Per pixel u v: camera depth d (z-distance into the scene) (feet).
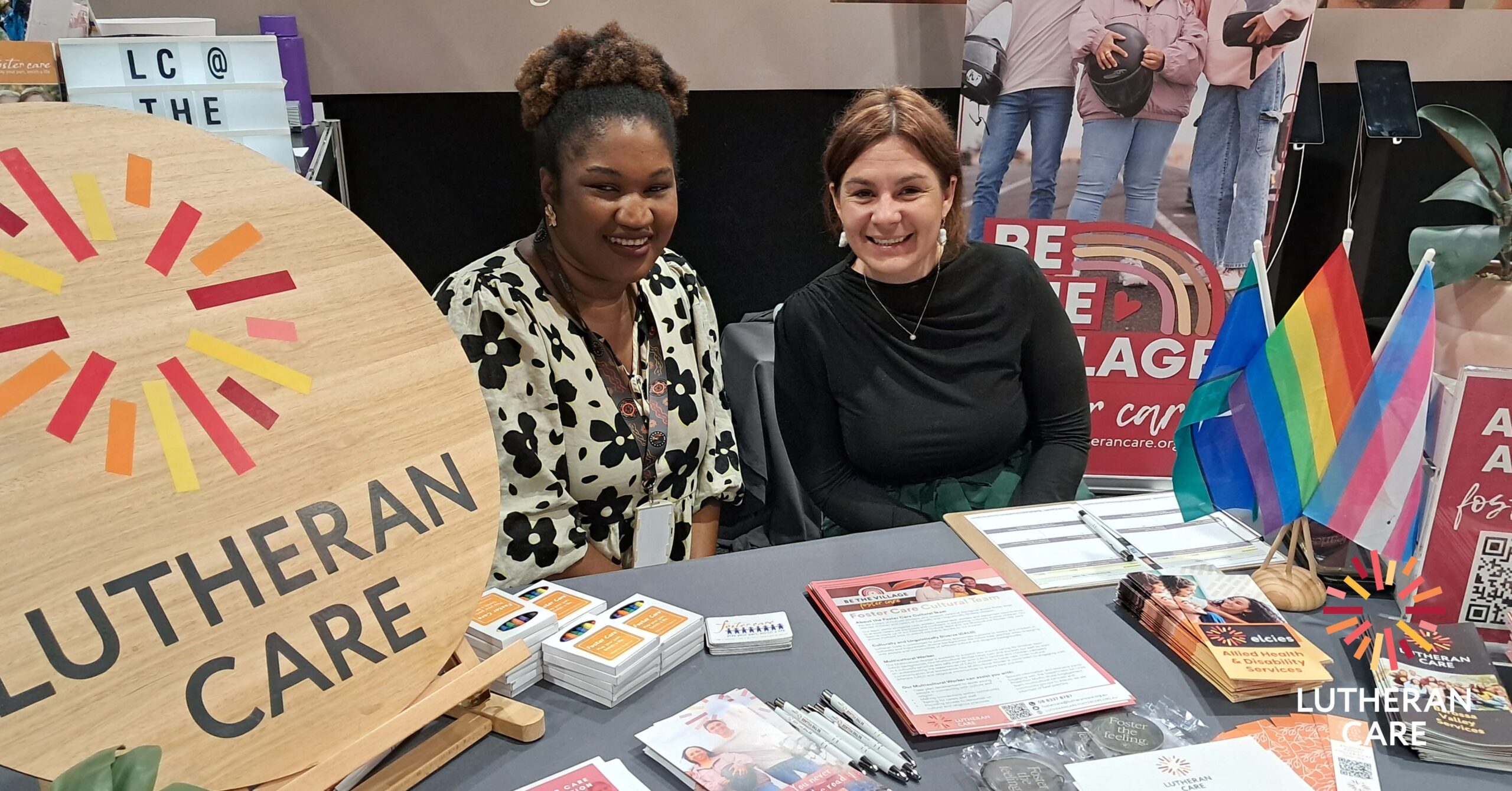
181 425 2.48
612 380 4.96
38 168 2.41
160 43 4.26
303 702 2.51
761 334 8.39
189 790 2.03
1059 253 8.23
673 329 5.30
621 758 2.93
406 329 2.98
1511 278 7.49
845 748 2.92
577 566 4.96
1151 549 4.29
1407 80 8.45
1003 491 5.89
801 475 6.23
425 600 2.81
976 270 5.87
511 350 4.65
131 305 2.48
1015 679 3.28
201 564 2.44
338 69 7.81
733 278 9.22
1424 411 3.44
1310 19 7.60
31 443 2.26
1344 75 9.37
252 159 2.80
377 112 7.99
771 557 4.24
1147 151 7.96
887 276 5.65
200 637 2.39
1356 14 9.16
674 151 4.82
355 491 2.76
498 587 4.44
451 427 3.01
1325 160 9.66
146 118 2.63
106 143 2.54
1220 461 3.93
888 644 3.49
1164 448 8.67
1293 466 3.69
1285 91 7.82
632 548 5.13
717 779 2.73
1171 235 8.18
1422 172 9.68
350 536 2.71
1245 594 3.65
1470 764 2.93
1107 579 4.03
